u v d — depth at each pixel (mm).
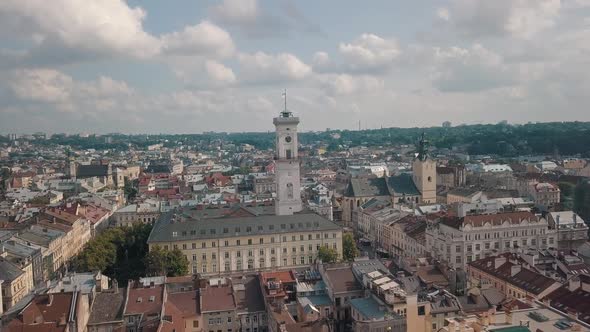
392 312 154500
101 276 185250
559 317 121625
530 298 162625
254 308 171875
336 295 177625
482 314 122062
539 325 116438
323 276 188750
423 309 154250
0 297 188250
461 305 160625
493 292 169625
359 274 184750
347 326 177250
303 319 162375
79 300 150625
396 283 167000
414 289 168000
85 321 155375
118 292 168125
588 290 159750
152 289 169875
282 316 155500
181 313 162625
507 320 119625
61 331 138000
